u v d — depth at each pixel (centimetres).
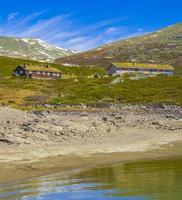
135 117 7144
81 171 2411
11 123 4706
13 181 2109
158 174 2234
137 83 13212
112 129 4662
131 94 11525
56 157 2867
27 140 3509
